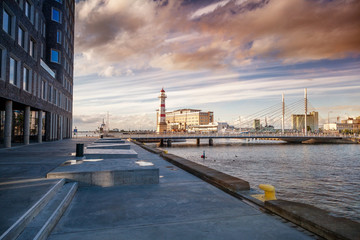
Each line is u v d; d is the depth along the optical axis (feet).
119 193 21.62
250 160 149.28
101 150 48.75
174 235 12.73
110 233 12.98
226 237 12.51
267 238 12.42
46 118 104.17
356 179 86.69
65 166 27.84
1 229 10.74
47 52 118.73
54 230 13.35
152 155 56.13
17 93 66.59
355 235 11.28
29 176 23.44
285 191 68.18
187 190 22.90
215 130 571.69
